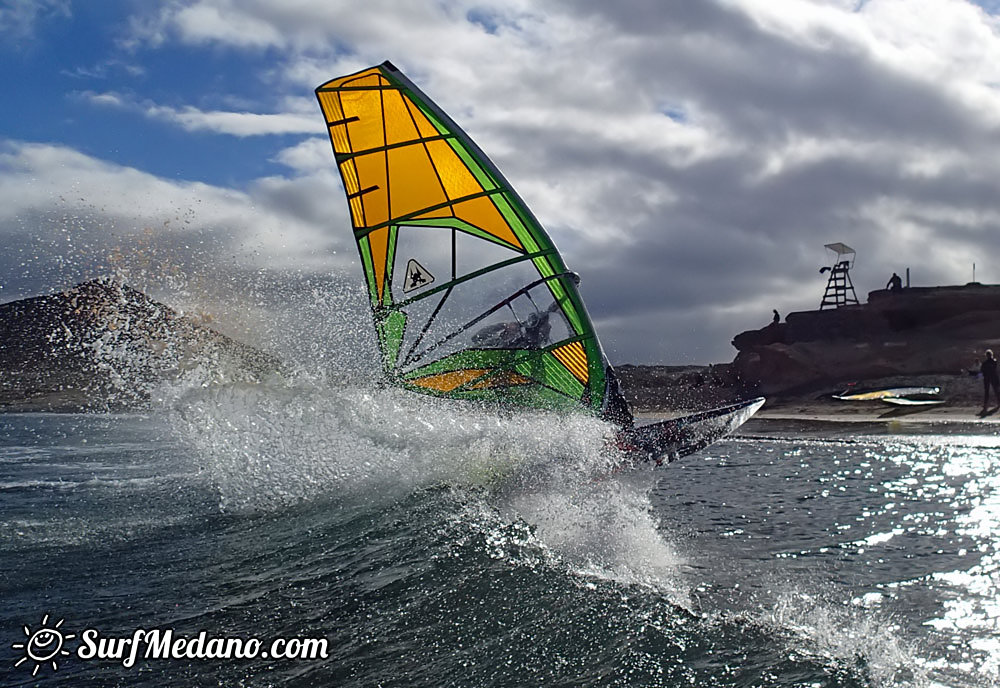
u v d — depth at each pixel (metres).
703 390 27.22
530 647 3.51
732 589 4.60
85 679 3.43
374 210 8.59
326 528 5.58
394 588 4.27
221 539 5.47
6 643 3.79
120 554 5.18
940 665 3.52
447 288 8.68
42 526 5.93
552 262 8.35
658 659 3.38
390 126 8.24
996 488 8.49
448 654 3.51
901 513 7.16
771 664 3.35
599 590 4.17
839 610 4.23
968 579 4.93
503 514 5.74
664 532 6.36
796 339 27.66
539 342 8.64
